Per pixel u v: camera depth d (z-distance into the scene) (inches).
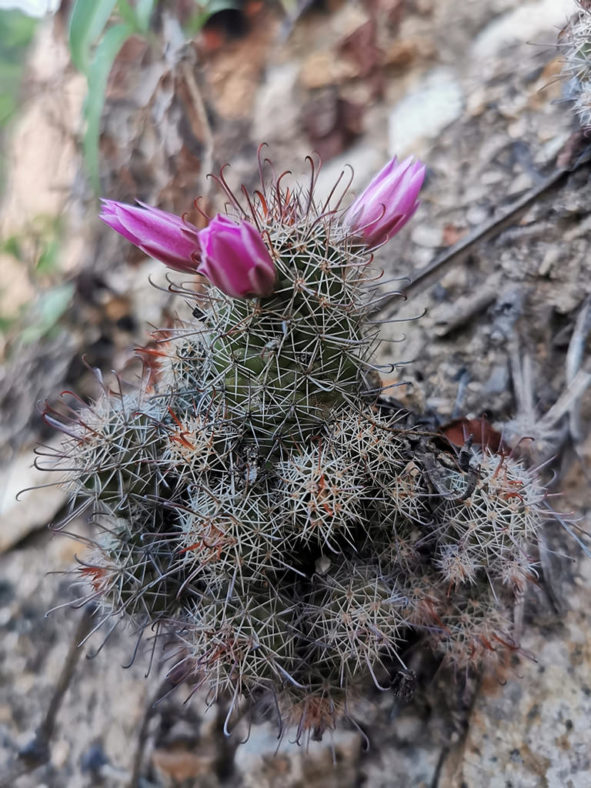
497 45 9.0
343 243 5.2
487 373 7.2
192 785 6.9
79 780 7.3
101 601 5.8
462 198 8.1
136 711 7.4
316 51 9.9
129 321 9.7
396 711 6.5
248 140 9.8
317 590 5.3
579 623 6.2
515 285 7.4
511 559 5.5
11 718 7.8
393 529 5.4
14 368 10.3
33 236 11.4
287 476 5.1
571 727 5.9
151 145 10.3
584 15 7.1
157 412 5.7
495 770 6.0
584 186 7.5
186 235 5.2
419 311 7.7
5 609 8.4
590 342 6.9
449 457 5.6
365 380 5.6
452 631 5.7
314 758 6.6
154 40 10.0
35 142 12.2
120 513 5.6
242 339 5.1
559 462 6.6
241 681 5.1
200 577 5.4
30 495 9.1
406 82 9.4
